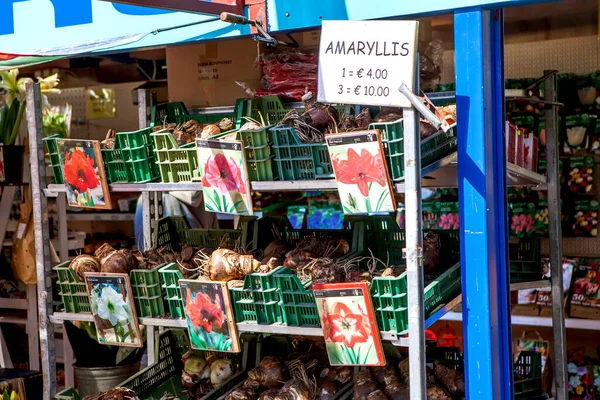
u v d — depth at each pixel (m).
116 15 3.28
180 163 2.99
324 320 2.66
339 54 2.53
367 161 2.52
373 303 2.61
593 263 4.53
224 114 3.55
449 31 4.64
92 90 5.72
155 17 3.19
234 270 2.86
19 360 5.11
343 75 2.52
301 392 3.01
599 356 4.67
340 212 5.05
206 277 2.97
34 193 3.21
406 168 2.44
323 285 2.63
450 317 4.73
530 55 4.86
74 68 5.70
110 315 3.08
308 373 3.24
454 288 2.99
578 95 4.63
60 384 4.99
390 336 2.59
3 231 4.68
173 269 3.01
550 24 4.67
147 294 3.04
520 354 3.64
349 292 2.60
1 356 4.69
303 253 3.18
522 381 3.49
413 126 2.42
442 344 4.84
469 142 2.71
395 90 2.43
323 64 2.55
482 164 2.69
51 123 4.97
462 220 2.75
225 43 3.59
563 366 3.73
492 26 2.79
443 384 3.07
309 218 5.14
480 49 2.65
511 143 3.52
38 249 3.21
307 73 3.38
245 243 3.58
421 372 2.49
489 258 2.77
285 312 2.79
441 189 4.76
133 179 3.07
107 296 3.06
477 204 2.71
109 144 3.08
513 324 4.86
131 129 5.68
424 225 4.71
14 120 4.50
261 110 3.41
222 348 2.89
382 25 2.45
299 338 3.55
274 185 2.76
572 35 4.68
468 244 2.75
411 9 2.71
